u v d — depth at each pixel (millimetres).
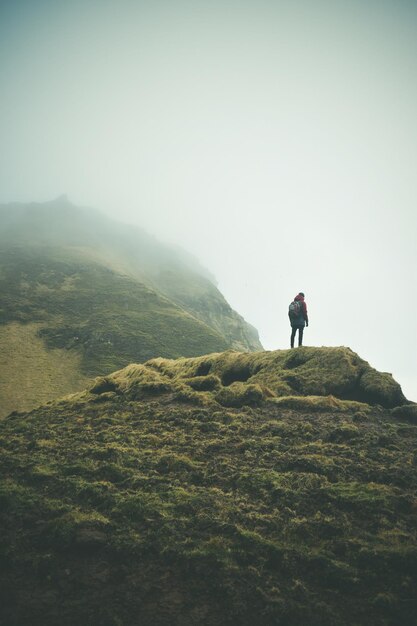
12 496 9820
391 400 18953
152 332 122938
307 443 13523
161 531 8375
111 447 13227
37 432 15906
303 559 7672
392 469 11336
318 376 20453
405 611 6559
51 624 6207
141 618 6367
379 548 7902
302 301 23797
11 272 152250
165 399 19328
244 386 19141
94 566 7504
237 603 6629
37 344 106750
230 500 9836
